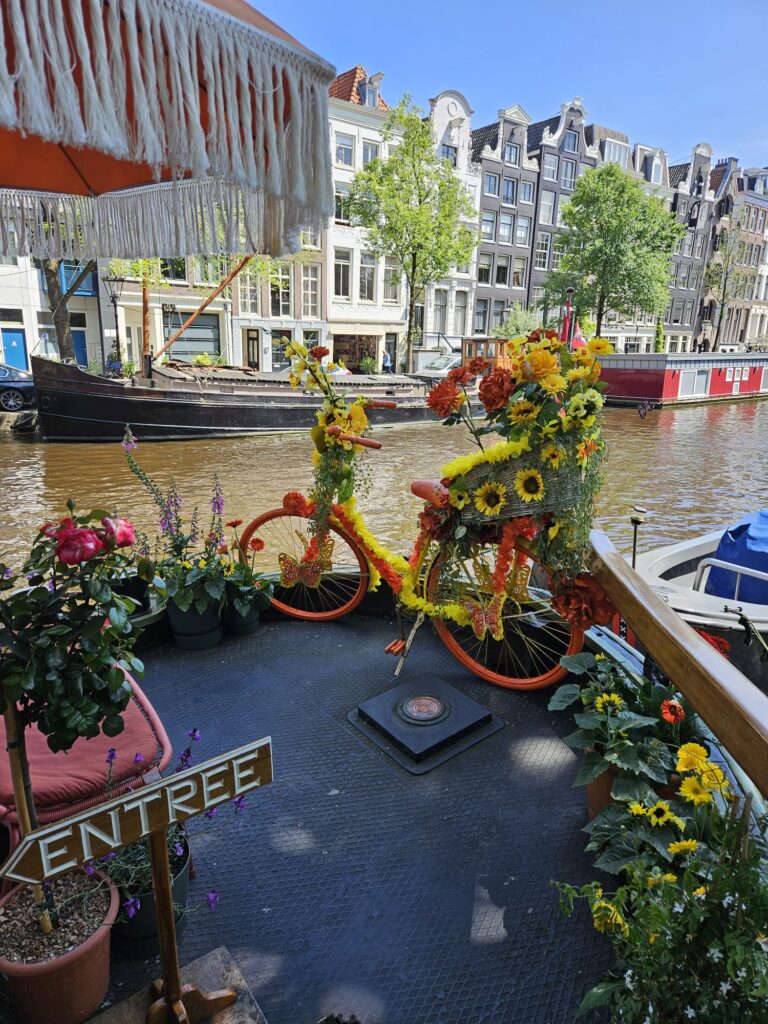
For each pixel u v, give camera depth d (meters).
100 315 19.41
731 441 14.91
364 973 1.53
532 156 27.31
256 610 3.16
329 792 2.13
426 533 2.60
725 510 9.08
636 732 1.84
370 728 2.45
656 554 4.70
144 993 1.31
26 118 0.91
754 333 40.47
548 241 28.36
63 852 0.98
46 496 8.65
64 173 2.19
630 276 21.81
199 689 2.69
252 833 1.96
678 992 1.13
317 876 1.81
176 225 1.91
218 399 13.05
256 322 21.27
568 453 2.05
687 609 3.41
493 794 2.13
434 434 14.93
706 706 0.96
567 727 2.48
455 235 19.56
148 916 1.50
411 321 20.45
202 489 9.24
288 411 13.87
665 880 1.26
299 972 1.53
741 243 36.84
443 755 2.30
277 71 1.19
